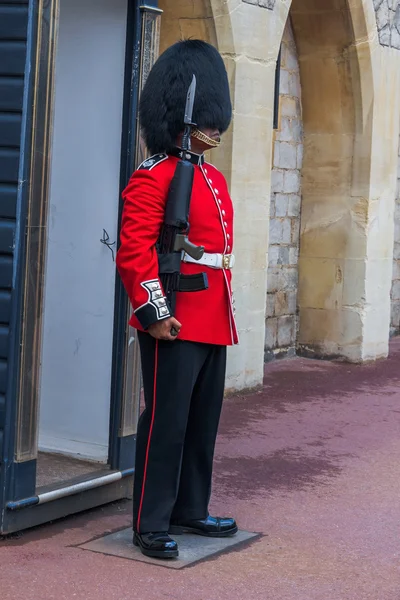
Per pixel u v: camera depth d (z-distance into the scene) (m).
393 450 6.26
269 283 9.15
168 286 3.86
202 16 7.17
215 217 4.00
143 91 4.08
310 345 9.57
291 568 4.06
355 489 5.34
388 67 9.34
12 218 3.98
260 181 7.68
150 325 3.82
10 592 3.61
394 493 5.30
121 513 4.63
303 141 9.45
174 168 3.93
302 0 8.91
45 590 3.65
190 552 4.15
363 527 4.69
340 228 9.37
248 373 7.78
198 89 3.97
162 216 3.88
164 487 4.07
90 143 4.75
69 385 4.88
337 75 9.12
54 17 4.01
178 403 3.99
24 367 4.05
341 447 6.28
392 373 9.05
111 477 4.61
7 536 4.18
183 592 3.71
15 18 3.94
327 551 4.31
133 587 3.73
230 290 4.08
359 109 9.17
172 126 3.98
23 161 3.95
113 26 4.66
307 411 7.30
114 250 4.72
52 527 4.36
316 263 9.49
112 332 4.76
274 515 4.80
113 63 4.68
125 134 4.66
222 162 7.38
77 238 4.82
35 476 4.20
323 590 3.83
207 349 4.05
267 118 7.70
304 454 6.05
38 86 3.97
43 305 4.11
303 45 9.16
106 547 4.14
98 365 4.80
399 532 4.64
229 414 7.02
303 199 9.51
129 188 3.90
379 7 9.09
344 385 8.39
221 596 3.70
